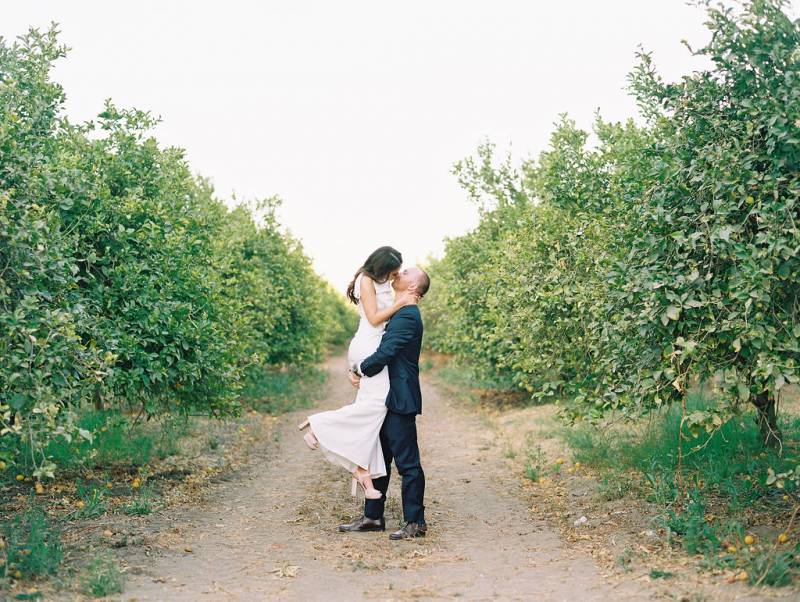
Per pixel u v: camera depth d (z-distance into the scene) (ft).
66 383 15.64
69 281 17.92
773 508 17.13
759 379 15.16
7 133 16.96
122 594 13.03
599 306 20.52
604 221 23.25
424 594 13.34
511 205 45.98
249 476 26.66
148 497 20.97
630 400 17.84
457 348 50.67
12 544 14.64
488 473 26.55
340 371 89.71
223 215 45.16
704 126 16.93
